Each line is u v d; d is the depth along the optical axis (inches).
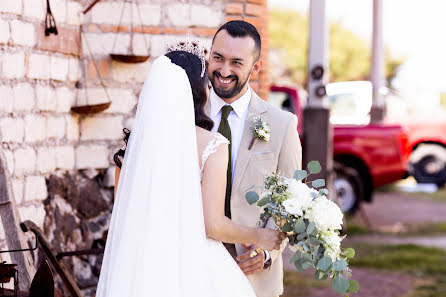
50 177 220.2
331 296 273.1
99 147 241.3
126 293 115.7
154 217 116.1
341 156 456.4
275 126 148.9
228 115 148.3
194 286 117.2
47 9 214.8
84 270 235.6
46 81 217.5
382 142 453.7
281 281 152.6
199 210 118.7
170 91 120.2
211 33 253.6
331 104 615.2
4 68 193.3
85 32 240.8
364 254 346.0
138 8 246.2
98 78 242.1
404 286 287.0
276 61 1124.5
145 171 117.6
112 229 121.7
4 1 193.5
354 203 434.3
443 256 343.0
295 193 128.9
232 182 145.6
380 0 634.8
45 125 217.3
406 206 514.9
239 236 124.2
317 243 126.3
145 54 247.4
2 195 172.9
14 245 171.3
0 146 176.2
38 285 134.3
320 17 400.2
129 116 246.5
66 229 227.3
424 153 593.3
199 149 121.8
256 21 260.1
